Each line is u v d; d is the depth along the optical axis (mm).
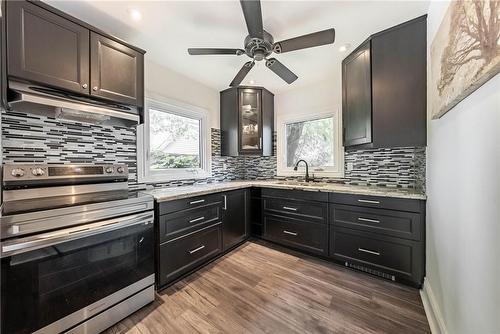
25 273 1030
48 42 1314
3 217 974
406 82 1732
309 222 2336
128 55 1730
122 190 1848
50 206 1209
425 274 1666
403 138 1760
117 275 1396
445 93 1079
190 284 1830
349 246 2072
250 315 1454
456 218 1046
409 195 1729
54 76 1334
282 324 1371
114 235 1381
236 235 2572
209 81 2826
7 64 1171
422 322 1375
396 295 1656
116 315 1384
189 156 2820
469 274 901
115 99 1639
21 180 1347
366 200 1966
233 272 2025
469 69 807
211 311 1497
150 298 1580
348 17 1613
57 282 1137
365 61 1950
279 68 1892
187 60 2260
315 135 3012
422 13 1591
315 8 1499
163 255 1739
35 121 1531
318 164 2973
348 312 1473
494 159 711
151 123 2367
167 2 1417
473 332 860
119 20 1600
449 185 1146
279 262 2227
